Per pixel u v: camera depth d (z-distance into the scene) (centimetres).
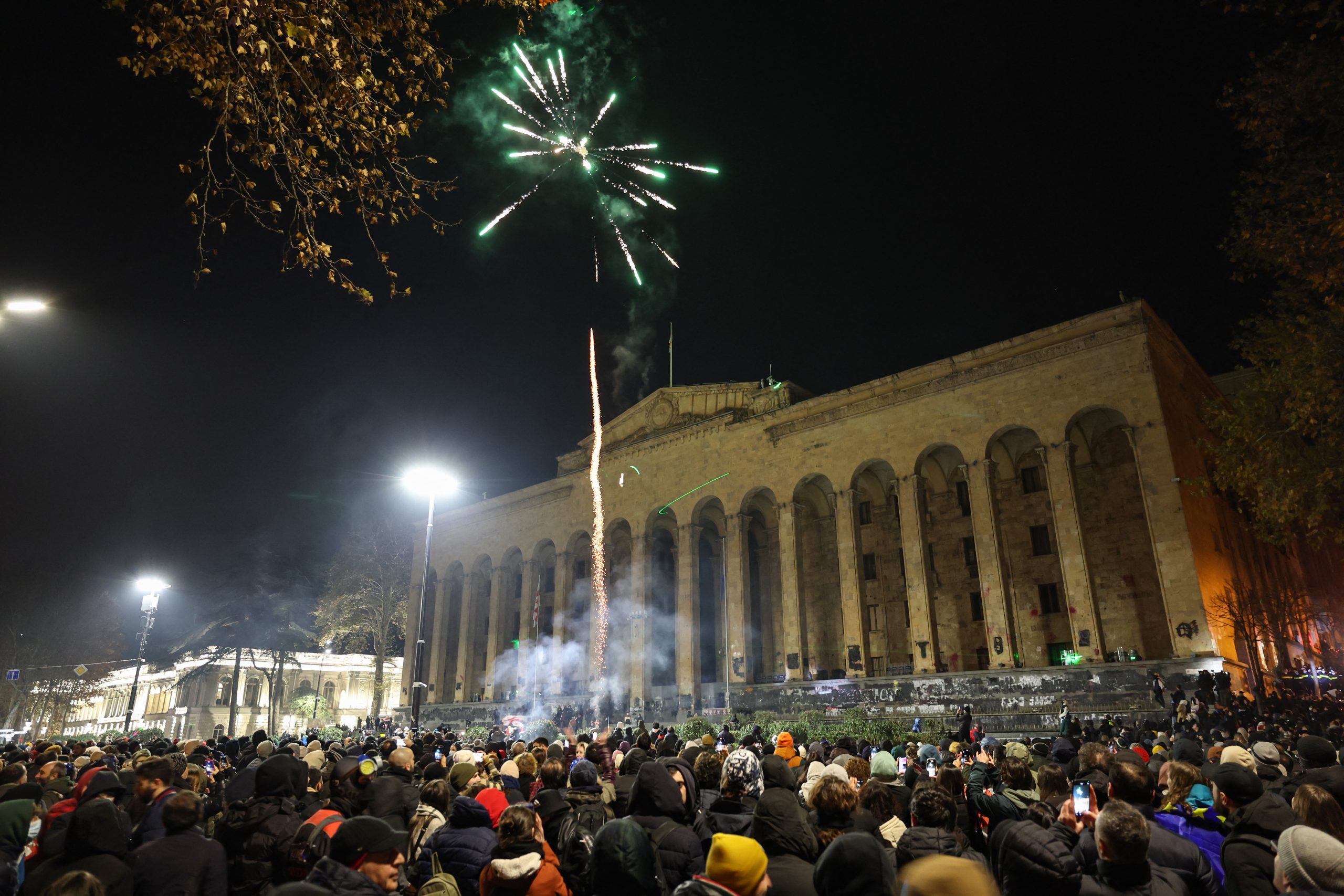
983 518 4425
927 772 1160
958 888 301
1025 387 4456
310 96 1264
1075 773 1078
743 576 5388
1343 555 6291
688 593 5581
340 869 510
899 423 4888
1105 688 3838
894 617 5316
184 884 593
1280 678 4041
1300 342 2720
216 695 8844
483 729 5456
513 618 7169
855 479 5022
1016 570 4869
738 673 5206
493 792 848
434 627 7356
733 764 755
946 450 5072
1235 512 4806
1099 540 4594
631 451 6244
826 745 1544
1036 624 4719
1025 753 973
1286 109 2319
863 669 4666
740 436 5634
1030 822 565
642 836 599
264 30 1202
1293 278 2731
